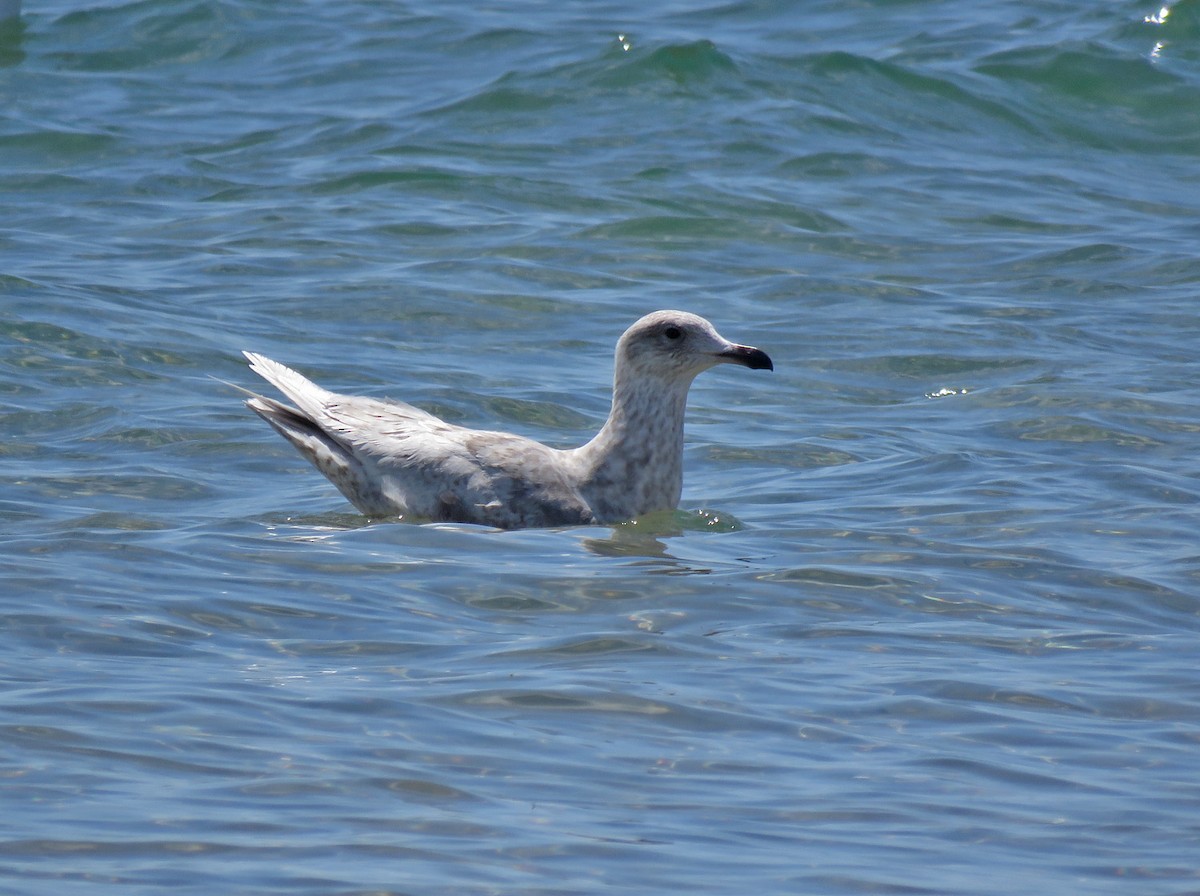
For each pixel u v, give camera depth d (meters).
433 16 32.81
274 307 19.69
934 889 6.91
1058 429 15.98
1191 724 8.80
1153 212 25.09
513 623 10.31
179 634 9.80
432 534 12.41
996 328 19.75
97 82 29.84
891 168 26.44
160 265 21.16
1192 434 15.77
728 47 30.81
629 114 27.98
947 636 10.23
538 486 13.38
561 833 7.31
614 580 11.23
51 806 7.34
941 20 33.09
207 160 25.97
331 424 13.85
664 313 13.63
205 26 32.25
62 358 17.23
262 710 8.58
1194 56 31.03
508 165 25.84
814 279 21.67
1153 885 7.00
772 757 8.26
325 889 6.68
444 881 6.80
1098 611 10.80
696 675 9.38
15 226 22.73
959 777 8.07
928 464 14.88
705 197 24.58
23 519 12.59
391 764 7.96
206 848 7.00
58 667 9.11
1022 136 28.47
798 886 6.89
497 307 20.19
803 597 10.95
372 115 28.00
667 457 13.70
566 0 34.78
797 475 14.79
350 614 10.34
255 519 13.19
